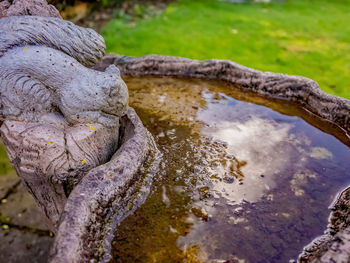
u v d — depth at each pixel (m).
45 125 0.30
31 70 0.29
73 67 0.30
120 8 1.30
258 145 0.40
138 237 0.28
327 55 0.98
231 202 0.31
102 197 0.28
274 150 0.39
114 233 0.28
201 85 0.56
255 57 0.95
